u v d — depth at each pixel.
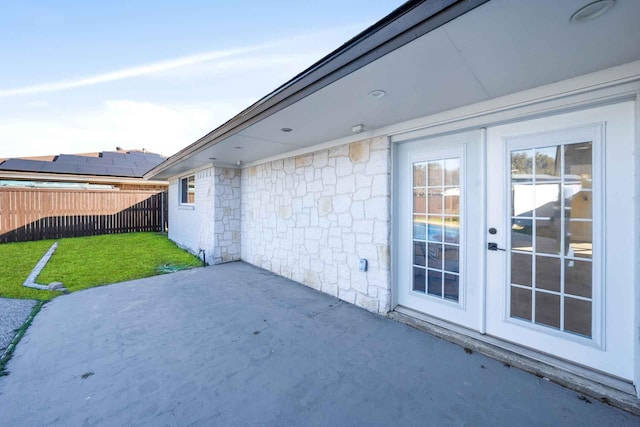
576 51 1.72
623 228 2.06
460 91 2.33
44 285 4.58
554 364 2.29
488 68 1.94
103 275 5.28
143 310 3.65
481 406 1.93
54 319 3.34
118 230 10.98
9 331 3.03
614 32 1.52
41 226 9.40
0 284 4.64
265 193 5.74
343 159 3.99
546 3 1.27
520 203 2.55
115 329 3.11
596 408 1.88
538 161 2.45
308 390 2.11
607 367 2.14
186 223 8.04
